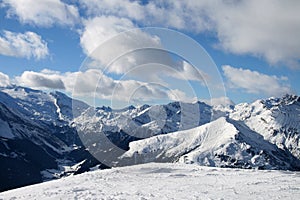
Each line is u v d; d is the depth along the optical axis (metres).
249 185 34.09
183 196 27.69
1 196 32.16
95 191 30.69
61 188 33.44
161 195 28.16
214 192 29.66
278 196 27.53
